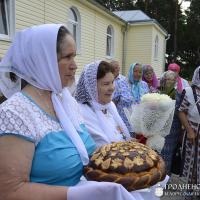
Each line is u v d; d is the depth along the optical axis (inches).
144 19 683.4
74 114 63.5
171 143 170.7
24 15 299.9
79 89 93.0
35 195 47.1
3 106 50.7
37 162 51.3
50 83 55.7
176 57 1648.6
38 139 51.7
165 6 1674.5
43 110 54.9
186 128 155.5
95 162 55.6
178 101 168.4
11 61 57.5
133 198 48.8
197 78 152.0
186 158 158.9
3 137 48.0
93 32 488.4
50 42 54.8
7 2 277.6
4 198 46.8
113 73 94.4
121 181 52.1
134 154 55.7
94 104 90.8
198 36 1644.9
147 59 685.9
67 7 395.5
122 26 647.1
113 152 56.2
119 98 170.7
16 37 57.2
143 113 89.4
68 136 56.1
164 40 876.0
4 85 60.2
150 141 90.8
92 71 91.0
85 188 48.5
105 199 48.3
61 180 52.9
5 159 47.3
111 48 599.5
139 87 187.3
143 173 53.4
